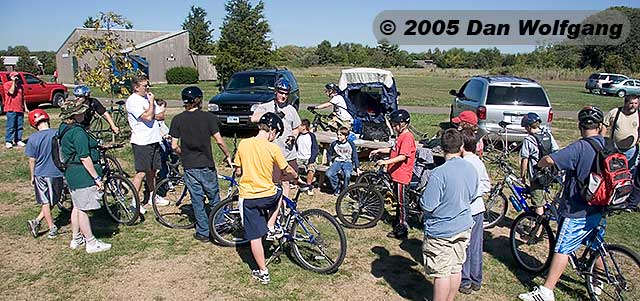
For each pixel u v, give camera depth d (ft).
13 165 30.86
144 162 20.93
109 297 14.71
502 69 181.98
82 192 17.16
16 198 24.20
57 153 17.48
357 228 20.62
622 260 13.48
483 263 17.34
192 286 15.43
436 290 12.62
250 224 15.11
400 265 17.08
